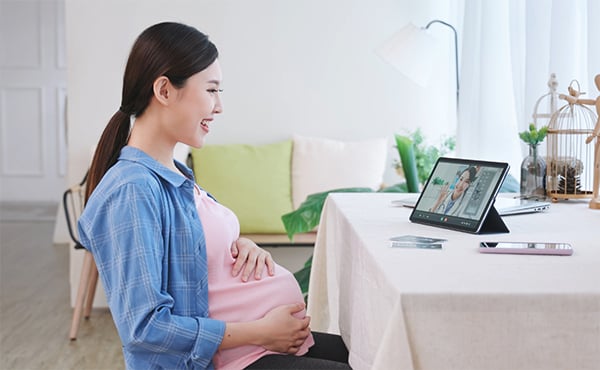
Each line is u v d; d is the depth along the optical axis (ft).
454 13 13.92
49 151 27.58
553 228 5.81
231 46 14.39
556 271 4.33
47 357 11.28
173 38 5.07
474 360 3.89
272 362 4.99
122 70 14.17
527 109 9.85
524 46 10.50
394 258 4.67
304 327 5.13
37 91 27.35
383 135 14.61
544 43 9.67
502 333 3.88
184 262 4.91
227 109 14.51
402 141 10.89
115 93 14.19
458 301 3.86
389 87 14.53
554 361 3.90
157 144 5.17
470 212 5.70
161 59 5.03
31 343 11.97
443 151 14.08
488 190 5.69
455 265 4.48
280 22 14.40
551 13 9.24
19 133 27.53
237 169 13.85
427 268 4.40
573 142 8.39
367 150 14.05
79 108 14.16
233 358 4.95
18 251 19.58
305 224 10.90
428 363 3.89
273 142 14.56
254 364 4.97
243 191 13.73
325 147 14.10
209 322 4.77
